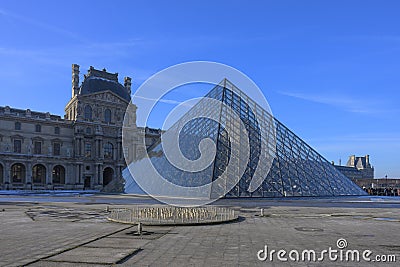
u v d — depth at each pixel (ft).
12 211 123.24
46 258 47.44
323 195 215.51
